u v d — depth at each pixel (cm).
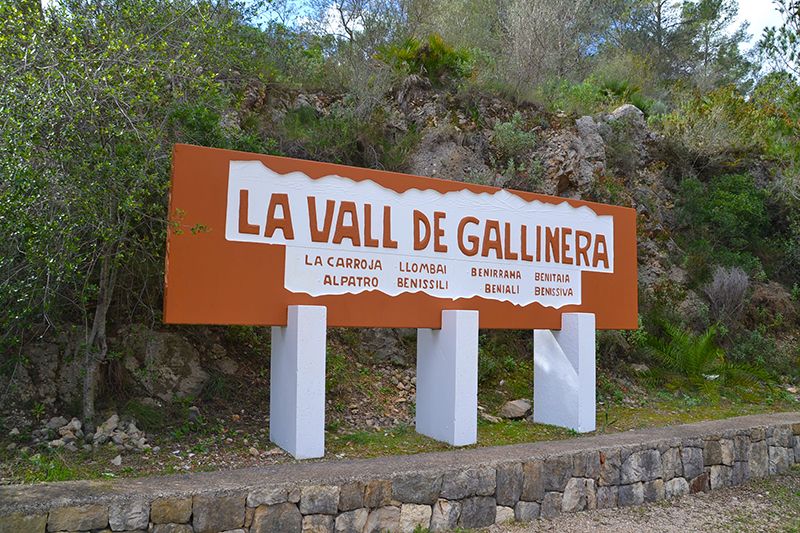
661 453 661
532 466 568
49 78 541
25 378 622
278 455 586
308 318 589
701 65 2808
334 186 641
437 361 689
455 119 1224
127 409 633
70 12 619
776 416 863
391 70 1276
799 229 1526
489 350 1005
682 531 567
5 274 554
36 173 514
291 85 1170
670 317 1208
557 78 1708
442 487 516
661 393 1041
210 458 570
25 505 371
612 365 1094
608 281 830
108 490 413
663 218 1437
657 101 1798
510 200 757
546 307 772
